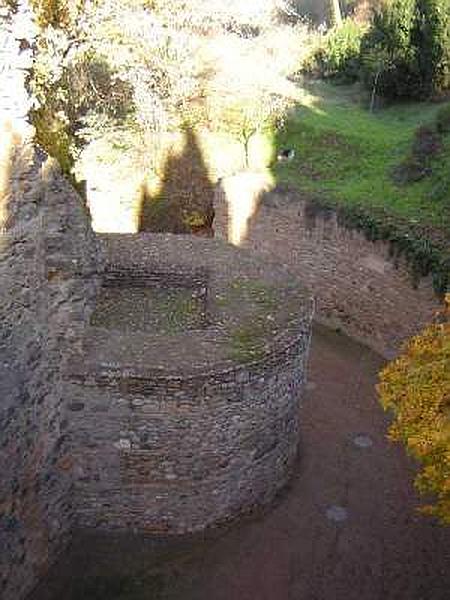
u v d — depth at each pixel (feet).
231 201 51.90
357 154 54.60
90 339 29.07
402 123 60.44
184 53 57.88
